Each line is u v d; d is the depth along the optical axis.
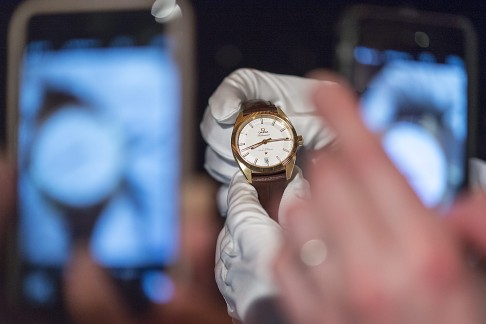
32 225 1.20
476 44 1.22
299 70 1.29
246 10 1.27
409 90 1.19
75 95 1.22
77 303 1.14
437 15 1.21
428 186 1.17
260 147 0.68
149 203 1.20
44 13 1.23
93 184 1.21
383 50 1.20
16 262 1.18
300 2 1.27
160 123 1.23
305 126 0.74
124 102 1.23
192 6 1.25
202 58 1.26
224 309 1.08
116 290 1.12
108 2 1.23
